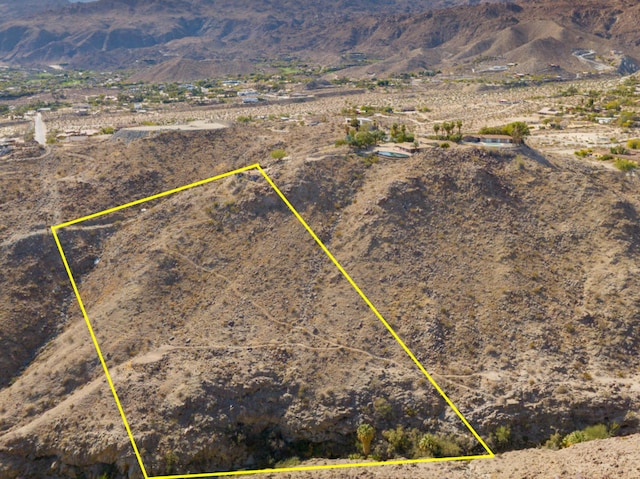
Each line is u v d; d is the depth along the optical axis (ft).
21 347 250.57
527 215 278.87
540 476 182.80
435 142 334.24
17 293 265.54
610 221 273.54
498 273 254.06
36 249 285.23
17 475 206.80
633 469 174.60
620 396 216.33
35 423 215.51
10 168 345.72
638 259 260.42
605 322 240.94
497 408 214.90
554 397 216.95
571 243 269.64
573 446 199.72
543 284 253.03
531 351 231.50
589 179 298.76
